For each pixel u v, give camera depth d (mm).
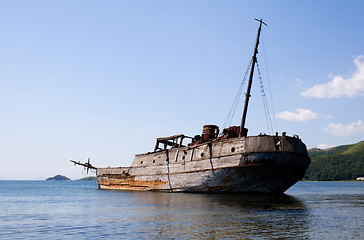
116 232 17172
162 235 15977
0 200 46250
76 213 26828
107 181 69562
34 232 17906
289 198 38812
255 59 46875
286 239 14805
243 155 39062
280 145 37875
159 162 53688
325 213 23781
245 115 45281
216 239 14906
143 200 37281
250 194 41219
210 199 35375
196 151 46031
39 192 76875
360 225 18453
